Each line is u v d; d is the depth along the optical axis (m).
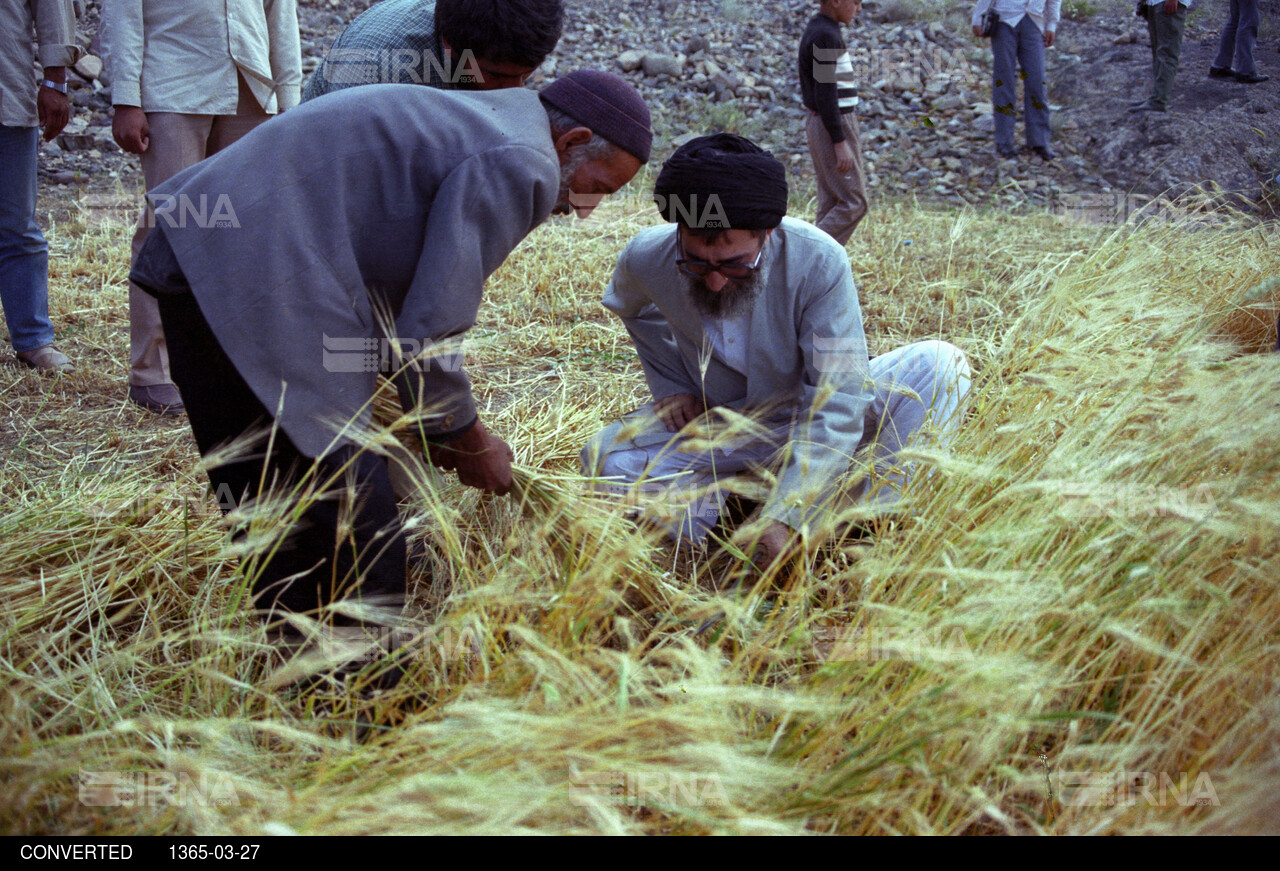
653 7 11.85
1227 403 2.05
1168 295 3.78
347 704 1.78
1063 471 2.13
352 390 1.88
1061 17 11.32
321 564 1.94
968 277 5.38
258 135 1.84
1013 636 1.77
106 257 5.50
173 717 1.84
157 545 2.44
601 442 2.78
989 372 3.22
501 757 1.40
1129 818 1.48
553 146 1.94
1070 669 1.72
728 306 2.38
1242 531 1.75
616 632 1.95
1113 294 3.46
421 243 1.88
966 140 9.14
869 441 2.83
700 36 11.11
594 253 5.71
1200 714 1.61
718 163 2.19
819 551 2.47
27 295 3.89
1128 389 2.37
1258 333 3.66
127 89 3.48
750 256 2.29
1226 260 4.40
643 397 3.75
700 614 2.12
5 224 3.79
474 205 1.80
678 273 2.53
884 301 5.00
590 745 1.46
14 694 1.59
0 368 3.92
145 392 3.63
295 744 1.73
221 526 2.38
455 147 1.82
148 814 1.46
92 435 3.43
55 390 3.79
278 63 3.92
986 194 8.05
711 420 2.78
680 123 9.42
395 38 2.72
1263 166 7.84
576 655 1.74
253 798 1.51
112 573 2.23
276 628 1.98
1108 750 1.58
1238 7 8.91
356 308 1.86
